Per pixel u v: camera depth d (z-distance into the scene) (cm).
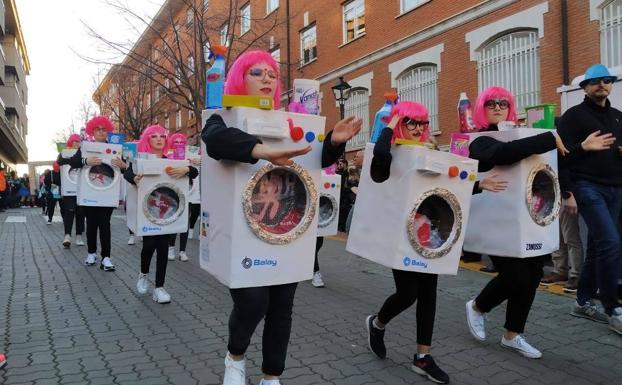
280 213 258
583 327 431
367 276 680
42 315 481
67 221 948
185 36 1591
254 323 253
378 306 518
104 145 690
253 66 268
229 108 246
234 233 243
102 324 452
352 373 336
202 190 279
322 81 1752
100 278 660
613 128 413
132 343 399
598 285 414
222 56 288
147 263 552
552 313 473
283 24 1767
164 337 415
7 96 3678
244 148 228
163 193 525
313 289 598
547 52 990
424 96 1330
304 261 262
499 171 344
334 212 612
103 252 714
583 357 363
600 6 897
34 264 764
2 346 391
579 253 541
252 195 249
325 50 1738
